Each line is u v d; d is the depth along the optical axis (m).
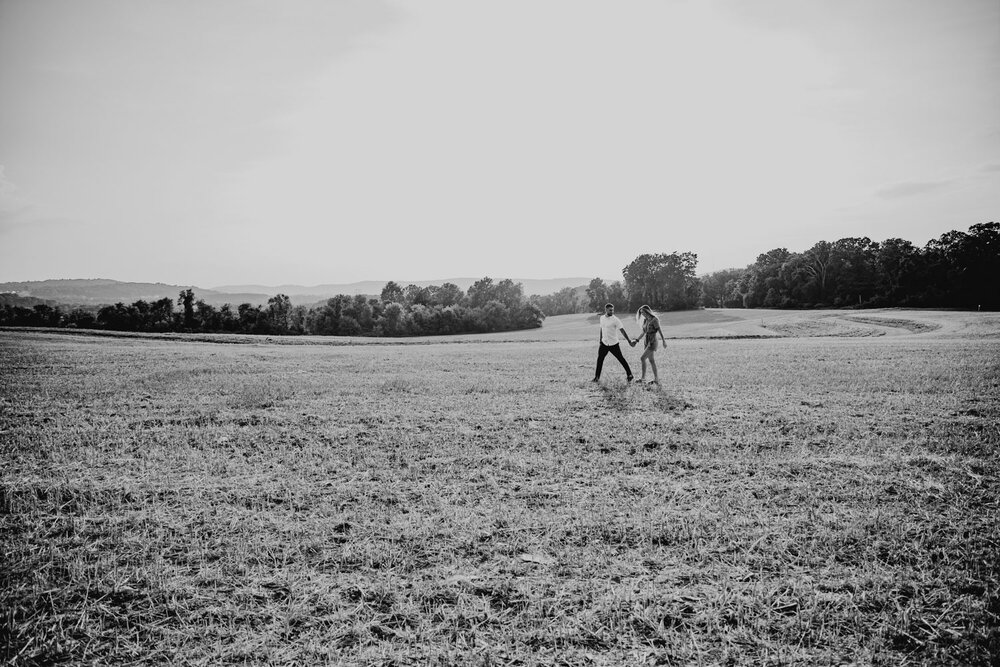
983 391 12.09
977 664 3.52
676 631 3.88
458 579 4.60
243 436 9.25
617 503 6.19
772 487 6.59
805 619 3.98
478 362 21.31
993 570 4.60
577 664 3.57
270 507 6.21
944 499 6.15
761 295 105.19
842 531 5.34
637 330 56.97
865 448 8.11
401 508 6.14
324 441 8.98
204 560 5.00
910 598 4.23
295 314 92.00
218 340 43.31
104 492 6.69
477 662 3.59
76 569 4.79
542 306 149.62
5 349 26.23
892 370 15.58
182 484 6.96
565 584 4.52
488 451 8.34
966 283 79.00
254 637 3.89
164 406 11.77
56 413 11.10
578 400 11.91
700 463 7.55
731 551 5.04
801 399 11.72
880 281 89.25
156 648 3.80
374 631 3.97
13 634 3.95
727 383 14.02
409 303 121.31
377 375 16.98
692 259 110.25
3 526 5.74
